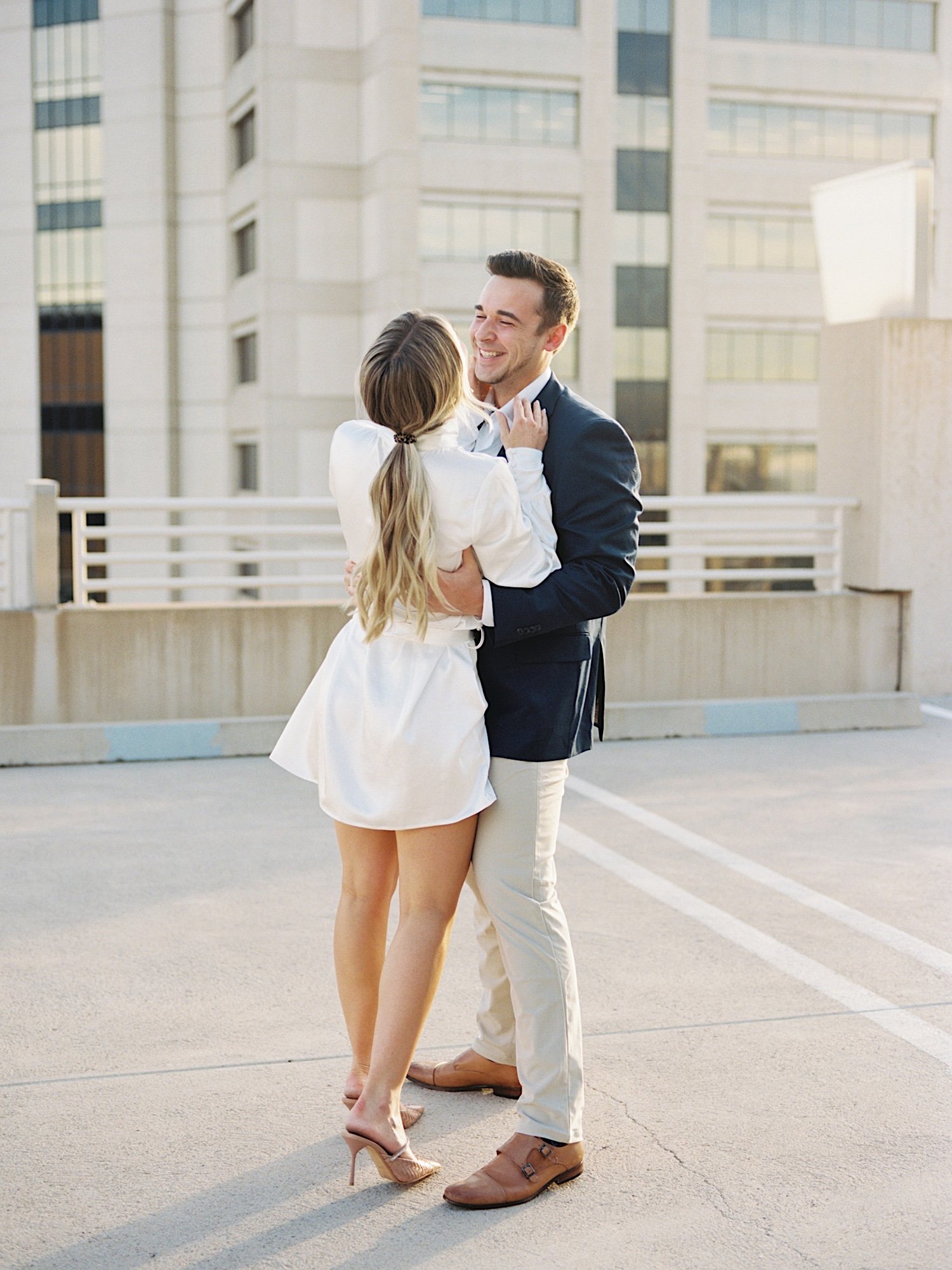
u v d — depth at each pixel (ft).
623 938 14.65
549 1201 9.07
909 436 28.25
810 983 13.29
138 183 163.22
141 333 165.07
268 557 25.16
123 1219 8.79
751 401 156.97
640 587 154.51
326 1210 8.95
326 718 9.40
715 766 23.84
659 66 149.18
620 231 149.28
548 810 9.29
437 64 139.95
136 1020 12.25
